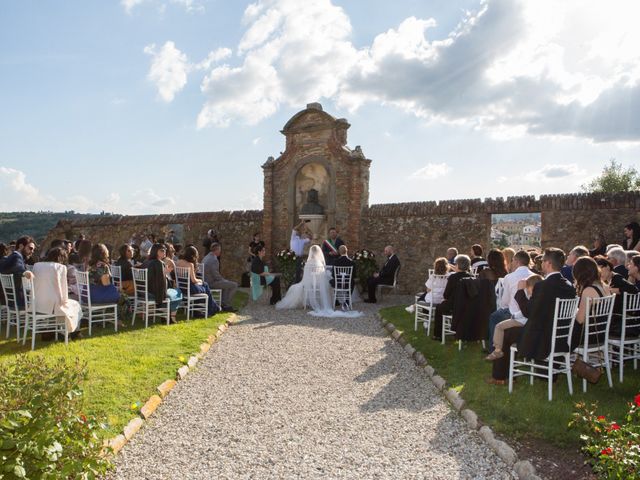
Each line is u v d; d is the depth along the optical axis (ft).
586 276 20.71
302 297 42.34
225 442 16.71
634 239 35.83
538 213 47.83
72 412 13.00
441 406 19.88
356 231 54.19
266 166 58.54
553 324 19.13
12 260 29.53
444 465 15.06
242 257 61.36
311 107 56.29
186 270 36.17
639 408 14.46
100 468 13.14
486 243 49.90
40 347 26.14
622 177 131.03
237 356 27.22
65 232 67.87
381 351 28.45
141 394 20.01
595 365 20.59
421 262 52.70
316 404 20.24
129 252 36.11
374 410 19.58
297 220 58.39
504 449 15.47
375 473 14.61
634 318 21.62
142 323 33.91
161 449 16.17
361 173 54.60
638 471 11.71
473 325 26.30
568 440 16.01
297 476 14.46
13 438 11.16
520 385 20.98
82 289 30.30
